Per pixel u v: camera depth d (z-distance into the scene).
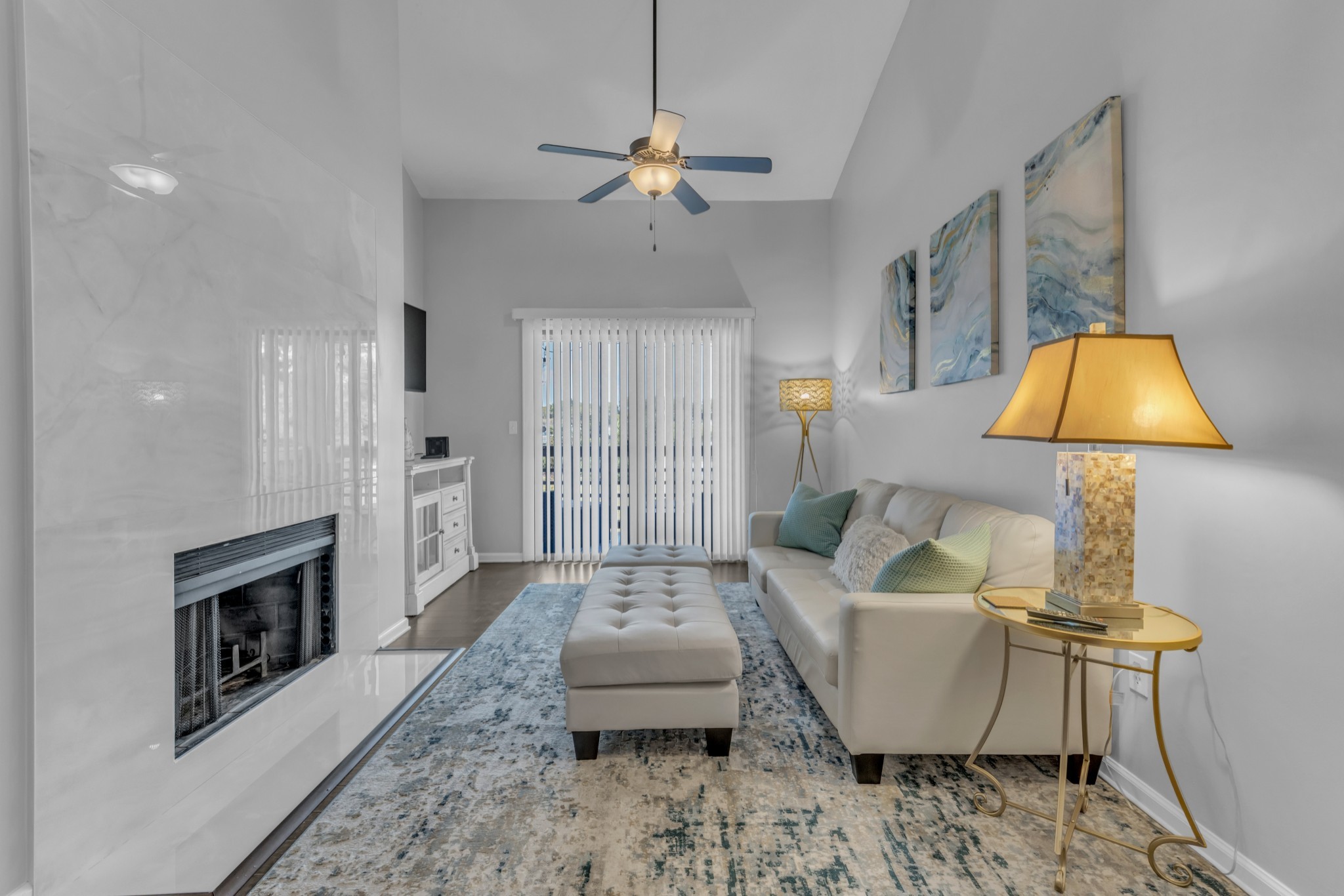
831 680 2.26
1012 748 2.07
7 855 1.50
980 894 1.60
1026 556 2.25
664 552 3.89
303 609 2.91
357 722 2.56
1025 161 2.67
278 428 2.54
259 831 1.84
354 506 3.16
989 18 2.97
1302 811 1.50
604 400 5.71
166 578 1.96
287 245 2.59
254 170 2.38
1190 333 1.82
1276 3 1.55
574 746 2.31
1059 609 1.76
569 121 4.71
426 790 2.06
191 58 2.11
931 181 3.63
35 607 1.53
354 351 3.15
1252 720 1.62
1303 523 1.50
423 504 4.34
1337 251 1.42
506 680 3.00
